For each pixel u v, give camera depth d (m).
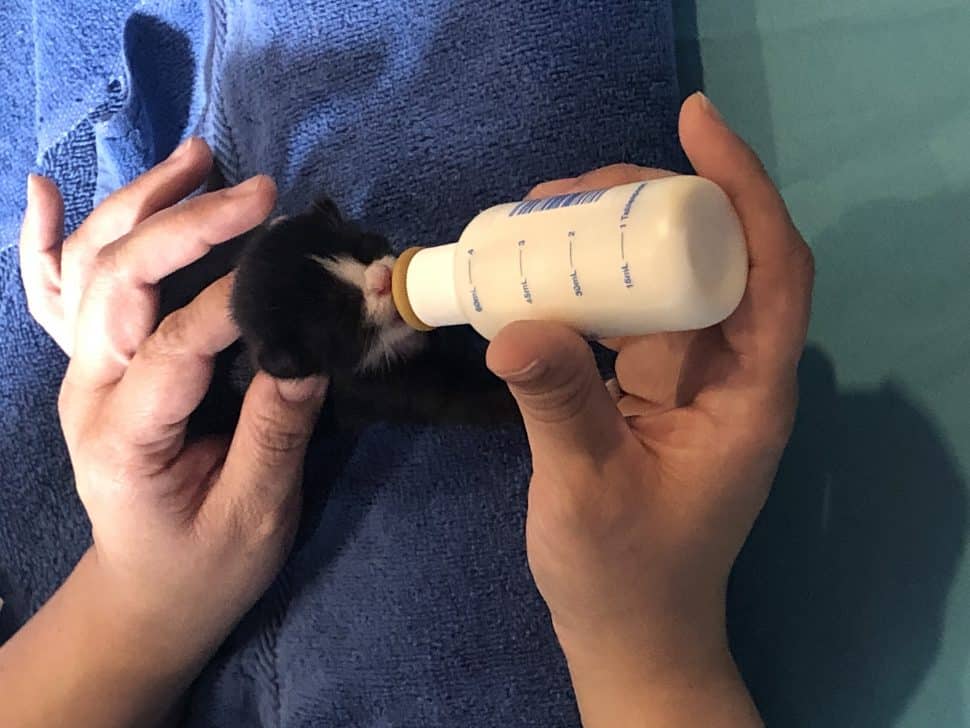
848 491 0.65
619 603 0.54
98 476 0.72
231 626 0.81
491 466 0.75
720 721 0.58
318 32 0.84
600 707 0.59
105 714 0.76
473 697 0.74
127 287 0.72
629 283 0.44
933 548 0.60
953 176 0.59
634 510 0.51
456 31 0.78
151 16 1.02
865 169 0.64
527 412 0.47
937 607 0.60
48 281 0.91
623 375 0.59
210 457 0.78
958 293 0.59
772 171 0.70
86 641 0.76
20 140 1.08
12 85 1.09
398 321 0.69
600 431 0.48
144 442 0.71
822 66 0.66
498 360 0.43
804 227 0.67
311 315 0.67
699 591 0.56
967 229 0.58
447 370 0.74
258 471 0.73
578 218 0.46
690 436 0.54
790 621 0.68
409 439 0.78
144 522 0.73
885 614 0.63
